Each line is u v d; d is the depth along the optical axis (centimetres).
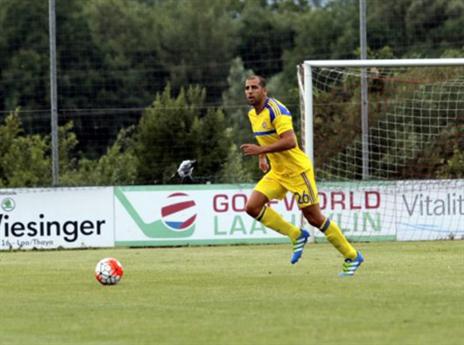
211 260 5009
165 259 5153
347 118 7988
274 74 13912
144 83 13875
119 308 3039
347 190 6606
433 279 3747
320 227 3831
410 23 9862
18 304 3178
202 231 6594
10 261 5262
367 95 7600
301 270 4241
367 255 5134
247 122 12938
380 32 9875
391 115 8050
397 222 6612
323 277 3878
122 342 2447
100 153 11738
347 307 2959
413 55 9844
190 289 3516
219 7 15575
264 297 3238
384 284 3575
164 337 2506
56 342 2464
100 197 6619
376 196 6619
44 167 9150
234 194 6588
